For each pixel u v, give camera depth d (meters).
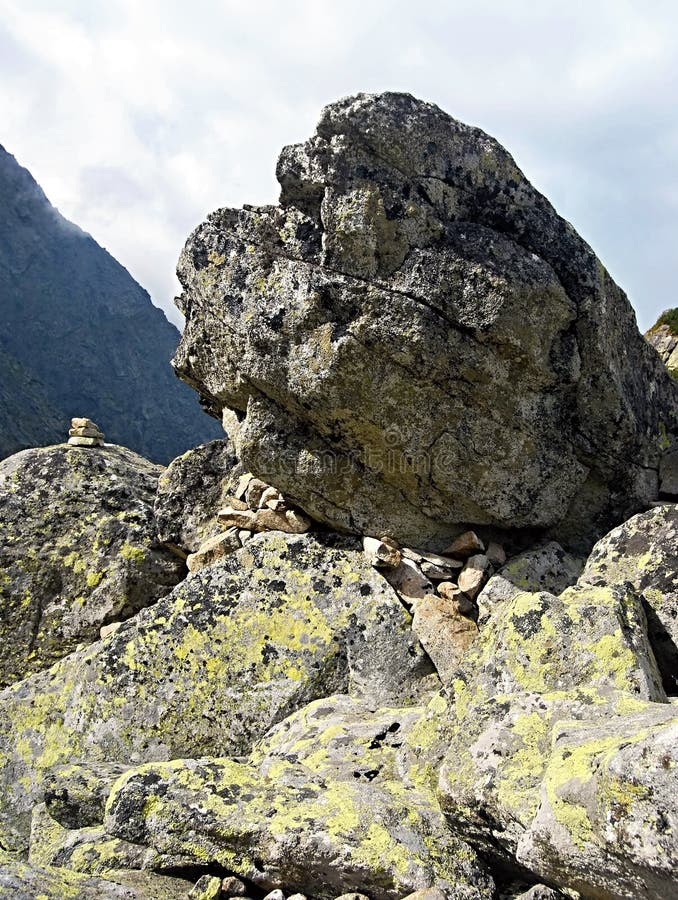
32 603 10.77
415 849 5.56
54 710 9.34
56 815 7.19
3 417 44.44
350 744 7.17
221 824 5.99
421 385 8.88
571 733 5.30
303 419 9.52
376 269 8.62
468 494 9.33
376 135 8.34
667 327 18.52
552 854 4.70
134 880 5.98
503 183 8.74
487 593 8.93
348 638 8.95
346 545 9.77
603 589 7.25
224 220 9.56
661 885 4.05
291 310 8.84
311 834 5.68
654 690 6.36
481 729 5.96
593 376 9.10
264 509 10.33
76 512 11.35
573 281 8.79
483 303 8.47
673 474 9.87
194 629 9.19
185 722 8.67
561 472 9.46
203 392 11.51
